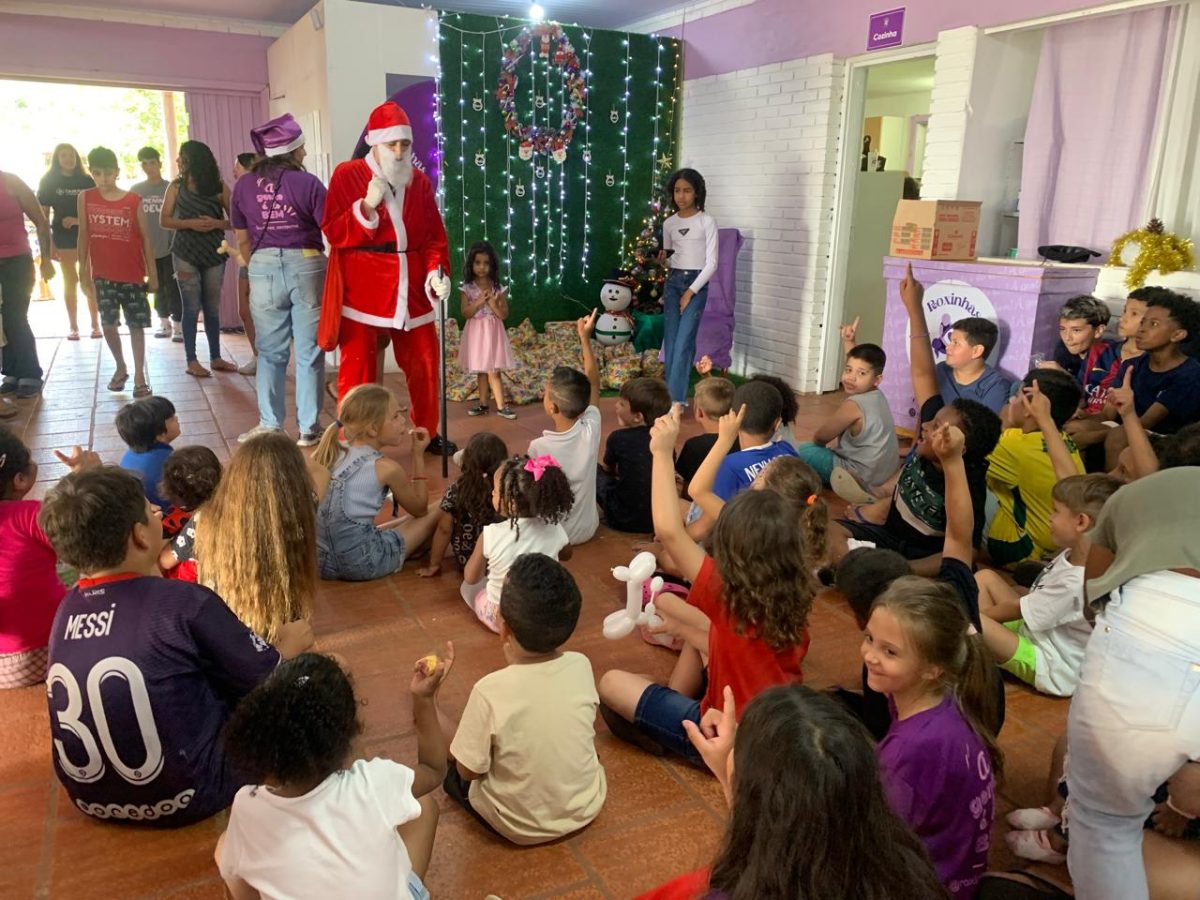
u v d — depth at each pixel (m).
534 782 1.79
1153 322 3.53
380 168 4.09
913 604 1.48
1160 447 2.91
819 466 3.89
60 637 1.73
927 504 2.99
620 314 6.61
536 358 6.32
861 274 6.36
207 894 1.72
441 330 4.06
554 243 6.91
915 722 1.46
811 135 5.93
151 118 12.38
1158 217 4.38
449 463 4.41
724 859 0.96
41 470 4.18
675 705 2.11
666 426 2.07
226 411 5.30
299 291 4.42
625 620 2.60
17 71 7.25
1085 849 1.50
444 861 1.82
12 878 1.75
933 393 3.95
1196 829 1.62
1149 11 4.22
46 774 2.07
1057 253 4.55
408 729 2.26
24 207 5.26
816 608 3.01
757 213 6.53
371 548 3.05
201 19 7.70
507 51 6.38
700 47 6.88
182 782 1.81
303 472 2.26
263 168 4.31
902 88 8.35
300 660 1.36
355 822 1.34
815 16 5.80
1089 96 4.54
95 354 6.89
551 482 2.63
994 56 4.84
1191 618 1.40
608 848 1.87
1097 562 1.64
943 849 1.43
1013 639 2.45
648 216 7.25
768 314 6.57
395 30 6.14
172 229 6.00
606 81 6.81
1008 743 2.27
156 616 1.73
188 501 2.43
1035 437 3.11
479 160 6.49
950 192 5.01
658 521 2.10
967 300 4.51
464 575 2.87
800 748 0.90
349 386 4.41
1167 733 1.38
